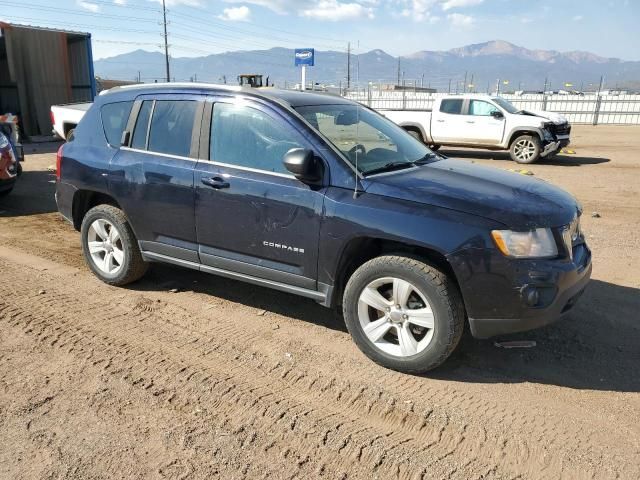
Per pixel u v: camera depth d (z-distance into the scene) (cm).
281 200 381
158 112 458
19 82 2169
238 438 293
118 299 482
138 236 475
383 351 364
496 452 284
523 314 327
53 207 866
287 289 399
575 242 373
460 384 349
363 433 299
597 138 2172
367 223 347
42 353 384
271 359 379
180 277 537
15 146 925
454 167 422
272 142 394
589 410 321
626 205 898
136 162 460
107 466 270
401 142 454
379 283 359
